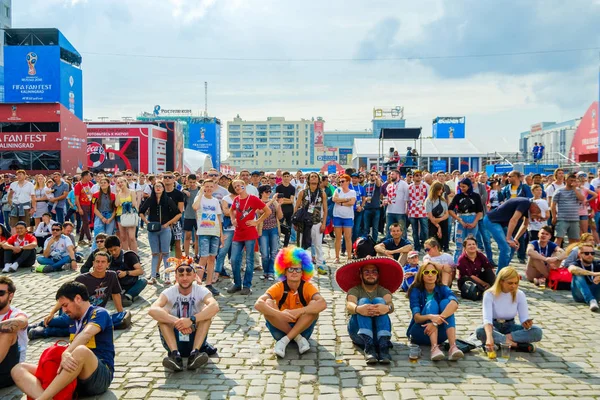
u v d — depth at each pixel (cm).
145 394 516
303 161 19775
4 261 1195
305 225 1098
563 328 730
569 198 1155
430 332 619
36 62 3597
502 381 546
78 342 507
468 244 903
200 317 589
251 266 935
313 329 710
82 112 3953
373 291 659
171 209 1007
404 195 1334
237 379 554
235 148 19850
